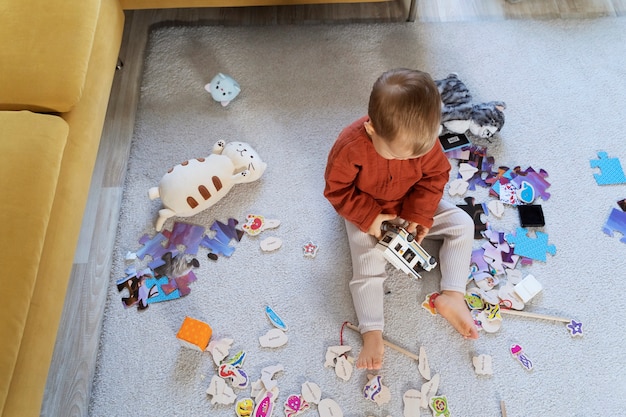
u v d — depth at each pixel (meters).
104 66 1.35
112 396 1.25
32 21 1.18
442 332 1.31
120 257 1.40
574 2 1.76
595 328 1.31
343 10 1.76
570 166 1.50
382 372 1.27
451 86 1.52
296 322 1.32
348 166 1.16
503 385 1.25
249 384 1.26
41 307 1.09
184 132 1.57
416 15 1.75
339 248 1.41
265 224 1.43
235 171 1.45
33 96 1.15
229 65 1.67
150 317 1.33
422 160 1.17
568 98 1.60
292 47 1.70
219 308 1.34
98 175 1.51
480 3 1.76
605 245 1.40
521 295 1.32
